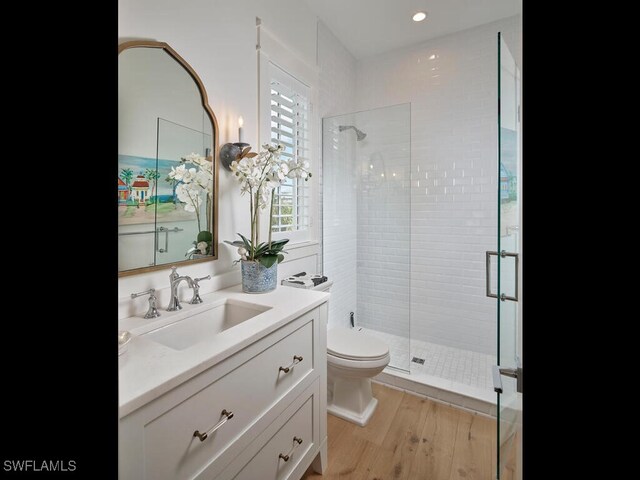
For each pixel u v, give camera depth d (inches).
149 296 42.5
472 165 97.7
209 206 55.2
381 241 107.6
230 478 34.3
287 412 44.4
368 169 106.9
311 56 86.4
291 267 79.0
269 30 69.0
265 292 56.1
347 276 109.7
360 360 65.3
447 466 57.6
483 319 98.0
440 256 103.7
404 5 84.5
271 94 70.7
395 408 75.4
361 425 68.2
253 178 54.6
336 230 103.4
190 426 29.5
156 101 45.9
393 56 108.2
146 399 24.8
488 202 96.2
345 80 107.5
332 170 100.4
